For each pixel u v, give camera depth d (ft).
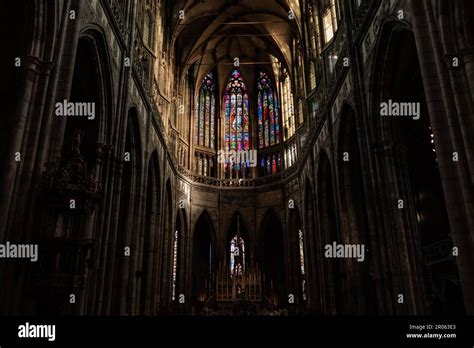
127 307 76.13
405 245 56.80
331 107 90.27
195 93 160.25
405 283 55.26
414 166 84.07
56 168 39.09
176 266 134.10
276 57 153.89
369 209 62.39
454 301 69.41
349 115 79.46
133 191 82.33
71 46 44.91
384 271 58.34
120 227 81.61
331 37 98.37
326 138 94.73
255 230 147.02
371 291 78.79
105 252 58.34
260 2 135.23
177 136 136.77
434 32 41.88
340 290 94.68
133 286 77.82
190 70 159.63
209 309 128.67
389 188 60.34
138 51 85.87
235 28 150.92
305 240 118.32
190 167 148.66
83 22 51.78
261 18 142.10
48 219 38.47
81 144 61.31
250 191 152.46
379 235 59.98
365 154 65.21
